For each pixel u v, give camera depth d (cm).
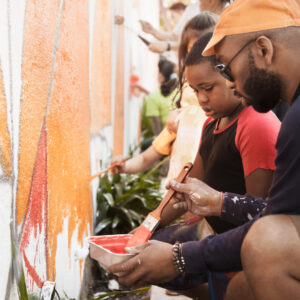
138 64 632
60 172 190
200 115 251
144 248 159
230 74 144
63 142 195
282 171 134
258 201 160
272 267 131
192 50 184
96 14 282
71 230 210
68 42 203
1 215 124
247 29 135
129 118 527
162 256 154
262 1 133
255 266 133
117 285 256
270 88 138
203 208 166
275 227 133
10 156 132
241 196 163
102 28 307
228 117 188
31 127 151
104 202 294
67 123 202
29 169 149
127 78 496
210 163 190
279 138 134
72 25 211
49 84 173
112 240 181
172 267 153
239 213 160
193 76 181
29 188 149
